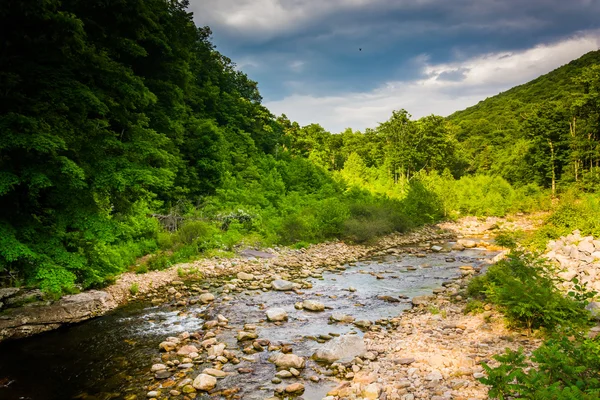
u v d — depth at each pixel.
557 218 19.42
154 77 25.95
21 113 9.62
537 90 119.19
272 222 26.69
